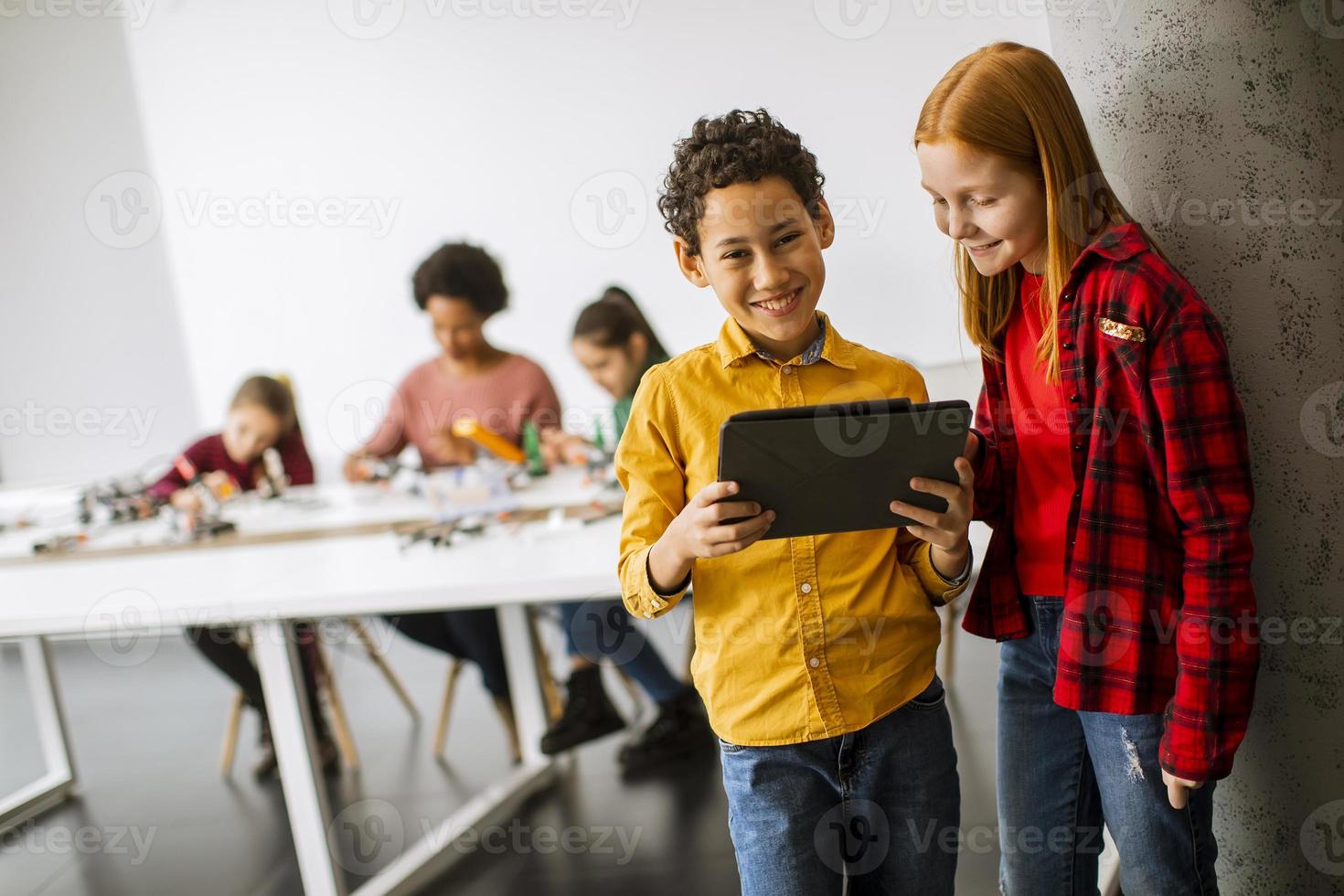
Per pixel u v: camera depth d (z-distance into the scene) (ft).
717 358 3.71
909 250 12.88
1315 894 4.32
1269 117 3.92
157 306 14.26
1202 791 3.60
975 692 9.14
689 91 13.34
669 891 6.59
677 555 3.34
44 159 13.87
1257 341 4.05
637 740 8.75
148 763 10.02
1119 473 3.40
